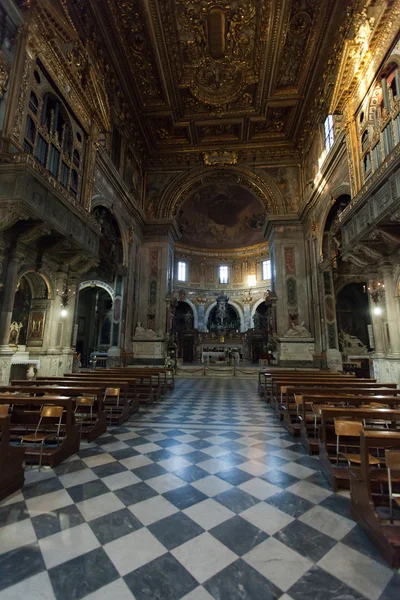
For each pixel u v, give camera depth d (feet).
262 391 34.06
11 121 23.29
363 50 30.68
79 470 13.84
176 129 62.44
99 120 38.04
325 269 51.55
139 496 11.54
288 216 62.39
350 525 9.83
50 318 33.65
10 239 25.93
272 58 46.55
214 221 101.14
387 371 31.48
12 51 24.49
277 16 40.50
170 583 7.31
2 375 24.56
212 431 20.26
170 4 39.86
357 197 28.35
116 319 54.70
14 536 9.00
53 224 25.61
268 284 98.37
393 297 30.55
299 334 57.21
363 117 32.96
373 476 10.30
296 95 53.47
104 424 19.89
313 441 16.20
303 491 12.09
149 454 15.94
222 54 47.57
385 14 27.37
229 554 8.38
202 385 44.91
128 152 58.23
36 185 23.24
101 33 41.81
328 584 7.33
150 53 46.19
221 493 11.85
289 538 9.11
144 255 65.41
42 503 10.93
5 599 6.76
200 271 104.99
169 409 27.30
